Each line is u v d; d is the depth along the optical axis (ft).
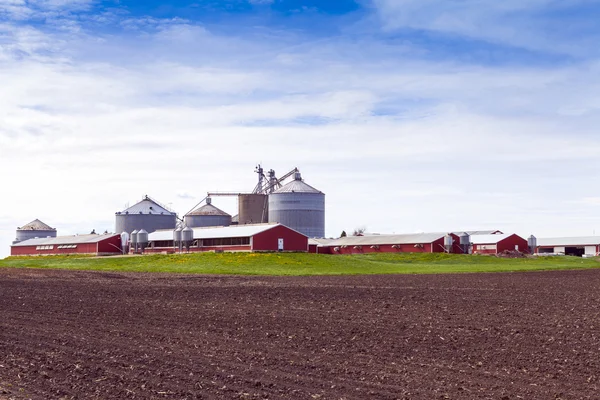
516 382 56.24
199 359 66.44
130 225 474.08
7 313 106.93
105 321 96.43
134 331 85.97
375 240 426.92
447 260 339.16
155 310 111.04
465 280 193.06
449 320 96.53
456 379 57.41
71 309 112.88
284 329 87.51
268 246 361.71
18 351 71.20
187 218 477.36
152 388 54.54
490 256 362.94
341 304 120.67
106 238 430.20
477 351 70.85
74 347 73.72
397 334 82.84
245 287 162.30
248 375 59.11
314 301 126.62
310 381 56.70
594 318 98.17
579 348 72.33
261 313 106.22
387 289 154.92
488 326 89.86
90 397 52.06
